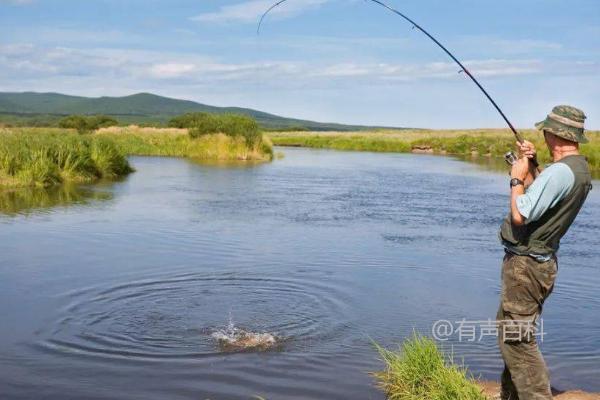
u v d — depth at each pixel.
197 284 9.02
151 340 6.75
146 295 8.41
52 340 6.70
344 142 62.81
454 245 12.24
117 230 13.29
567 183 4.29
